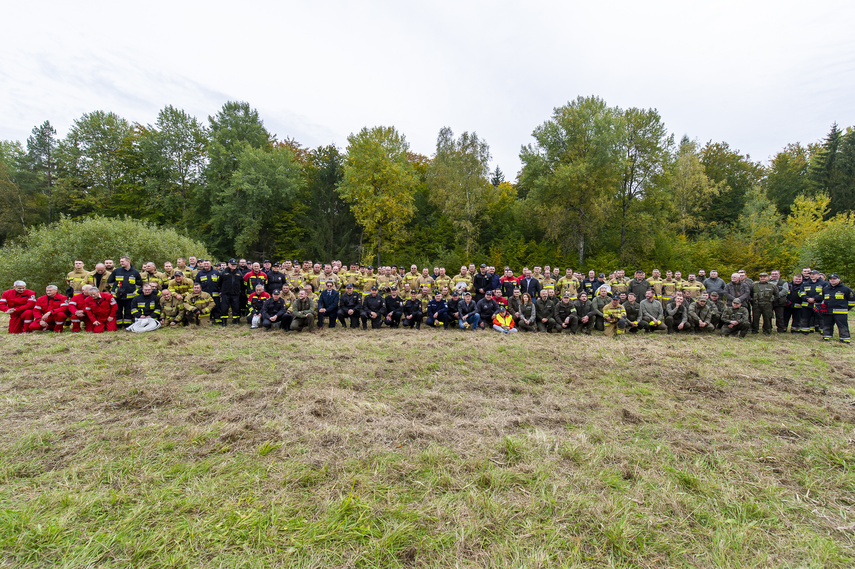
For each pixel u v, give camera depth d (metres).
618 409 4.52
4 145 42.88
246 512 2.58
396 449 3.49
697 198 37.19
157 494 2.75
